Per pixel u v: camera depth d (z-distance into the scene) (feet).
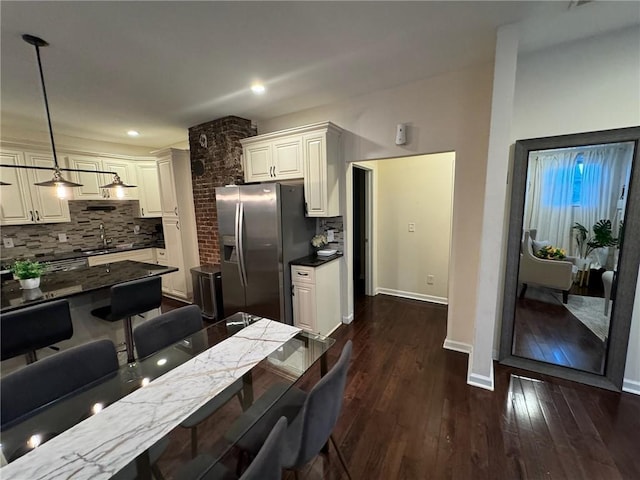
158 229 17.46
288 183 10.97
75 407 4.09
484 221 6.75
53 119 11.10
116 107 10.16
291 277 10.18
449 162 12.46
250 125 12.08
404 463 5.31
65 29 5.74
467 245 8.63
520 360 8.07
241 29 5.96
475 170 8.25
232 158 11.64
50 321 6.21
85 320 8.18
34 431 3.70
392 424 6.21
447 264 12.97
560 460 5.25
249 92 9.16
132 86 8.50
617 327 6.91
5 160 11.40
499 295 8.25
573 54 6.86
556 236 7.49
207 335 6.00
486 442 5.68
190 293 14.53
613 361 7.00
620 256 6.79
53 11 5.17
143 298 8.00
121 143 15.66
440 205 12.82
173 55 6.89
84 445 3.32
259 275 10.21
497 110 6.33
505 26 6.07
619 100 6.58
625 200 6.66
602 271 7.09
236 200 10.28
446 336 9.63
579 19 5.92
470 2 5.33
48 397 4.17
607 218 6.91
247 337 5.83
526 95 7.43
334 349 9.50
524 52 7.30
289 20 5.71
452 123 8.41
